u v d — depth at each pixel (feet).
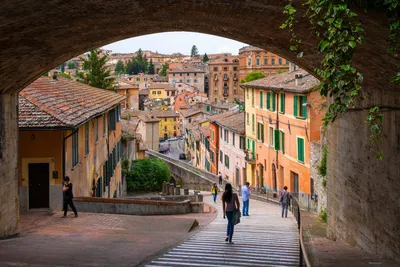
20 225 58.95
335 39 20.17
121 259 36.50
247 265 34.09
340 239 54.75
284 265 34.27
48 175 69.31
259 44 46.60
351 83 20.43
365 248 45.03
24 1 27.50
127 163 149.07
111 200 74.69
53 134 68.80
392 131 36.24
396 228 36.65
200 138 265.95
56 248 41.96
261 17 34.88
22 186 68.69
